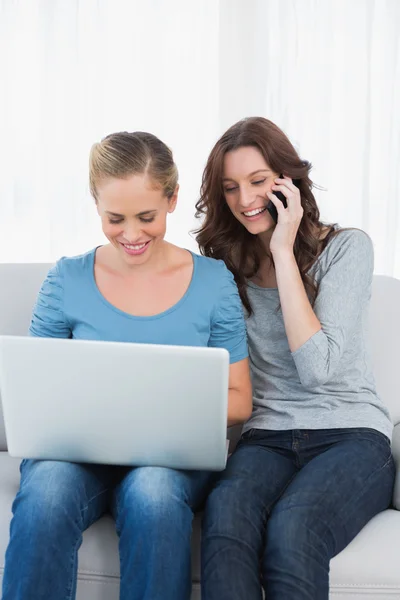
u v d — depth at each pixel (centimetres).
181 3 266
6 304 204
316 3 266
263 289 189
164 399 146
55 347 145
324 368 171
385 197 279
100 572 154
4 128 266
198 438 150
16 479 182
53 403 150
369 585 152
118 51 265
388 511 170
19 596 140
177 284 174
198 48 269
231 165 181
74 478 153
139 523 145
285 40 268
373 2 267
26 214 271
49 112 265
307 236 185
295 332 172
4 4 261
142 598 141
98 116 267
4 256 273
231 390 175
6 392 151
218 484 160
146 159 158
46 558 142
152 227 163
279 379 183
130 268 173
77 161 269
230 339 176
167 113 271
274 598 140
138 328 170
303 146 273
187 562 146
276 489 164
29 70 265
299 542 143
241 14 268
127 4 263
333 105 274
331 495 153
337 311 176
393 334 202
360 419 174
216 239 194
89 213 271
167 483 150
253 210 183
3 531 158
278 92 271
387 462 169
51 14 260
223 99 273
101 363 145
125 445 153
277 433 176
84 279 173
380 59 272
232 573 141
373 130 277
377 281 209
